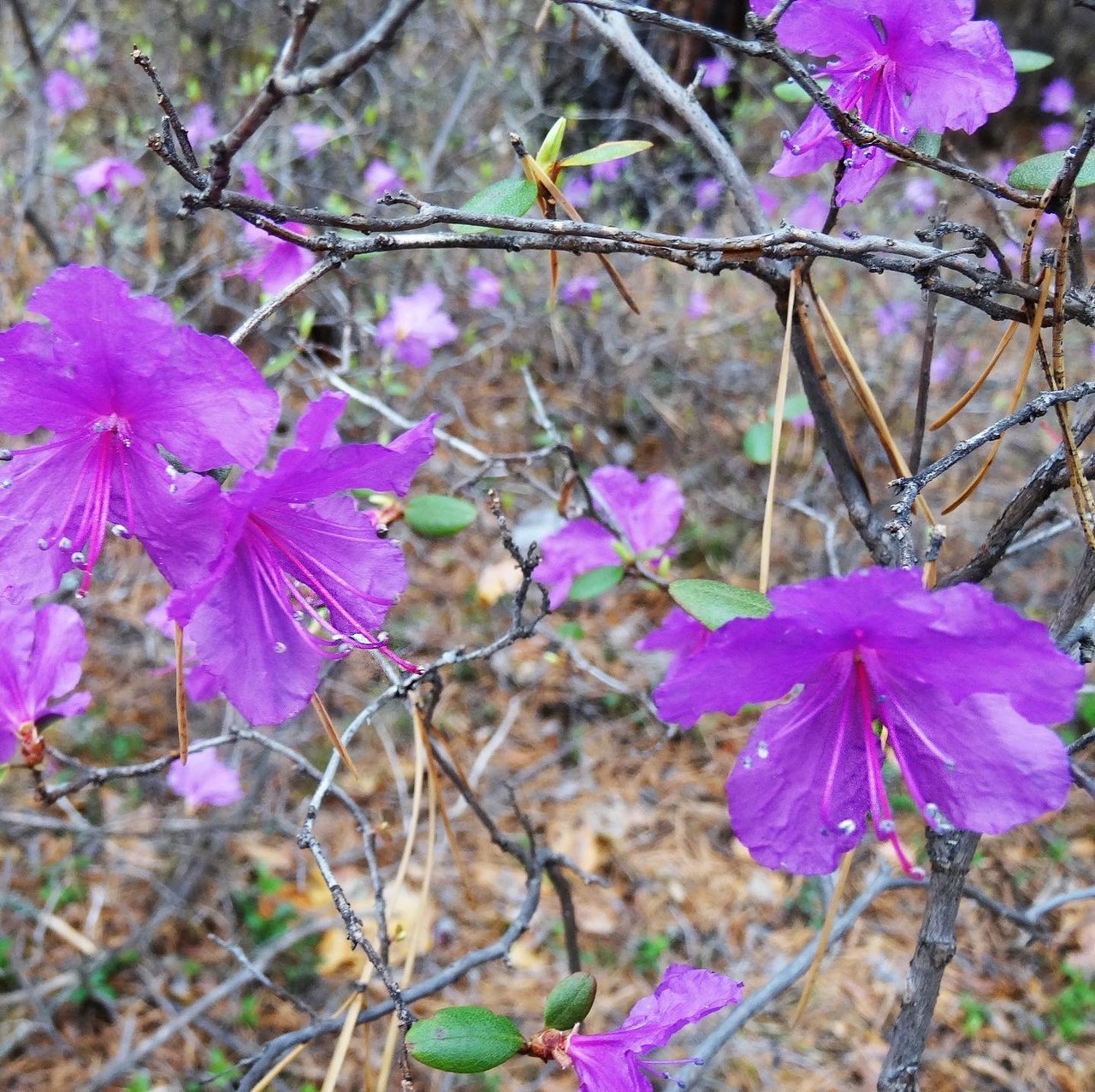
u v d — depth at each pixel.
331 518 0.85
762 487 4.23
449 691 3.96
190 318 3.37
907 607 0.68
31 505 0.80
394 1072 2.78
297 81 0.65
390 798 3.56
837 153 0.99
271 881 3.23
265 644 0.81
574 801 3.74
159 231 3.54
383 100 4.24
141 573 3.46
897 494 0.84
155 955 3.09
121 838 3.09
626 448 4.34
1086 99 7.74
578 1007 0.98
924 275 0.87
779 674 0.75
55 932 3.08
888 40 0.93
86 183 2.93
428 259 3.98
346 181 4.07
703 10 3.70
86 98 3.83
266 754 3.04
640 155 4.69
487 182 3.94
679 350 4.58
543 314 4.05
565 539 1.77
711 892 3.50
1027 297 0.87
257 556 0.82
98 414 0.79
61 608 1.25
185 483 0.78
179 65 4.45
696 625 1.42
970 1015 3.20
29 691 1.23
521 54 4.64
